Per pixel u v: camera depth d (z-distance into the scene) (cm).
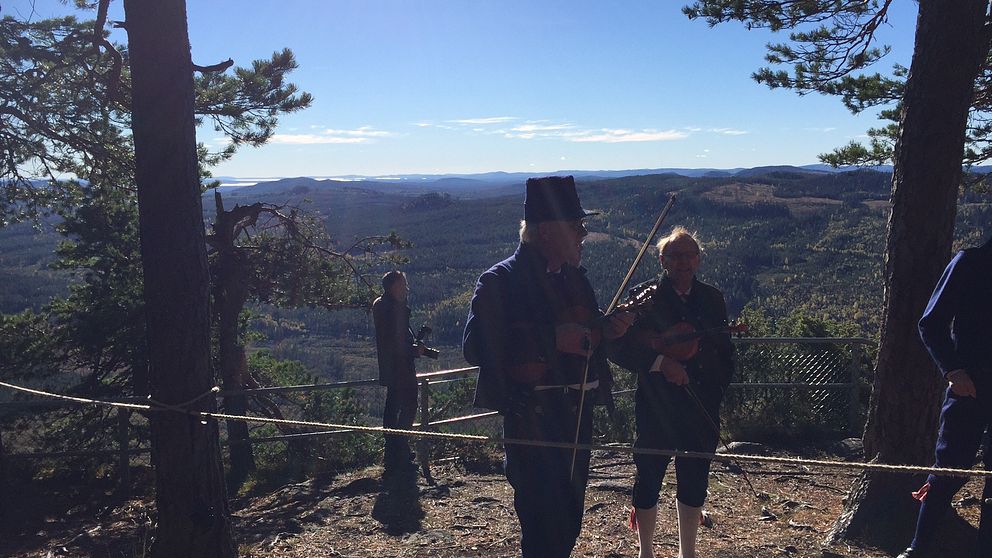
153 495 684
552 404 279
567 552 290
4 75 809
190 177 339
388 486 585
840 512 463
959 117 371
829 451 664
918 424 390
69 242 1109
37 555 503
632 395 845
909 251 384
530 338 278
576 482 285
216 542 354
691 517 347
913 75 381
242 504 572
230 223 1109
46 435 998
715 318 345
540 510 283
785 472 557
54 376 1080
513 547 428
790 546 400
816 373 771
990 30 384
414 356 646
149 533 518
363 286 1262
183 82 334
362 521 497
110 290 1072
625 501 496
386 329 639
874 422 407
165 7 327
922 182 378
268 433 1130
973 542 378
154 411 347
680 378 330
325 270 1208
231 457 927
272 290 1207
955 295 311
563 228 284
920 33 377
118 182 975
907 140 382
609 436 757
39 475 774
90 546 514
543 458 279
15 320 1123
